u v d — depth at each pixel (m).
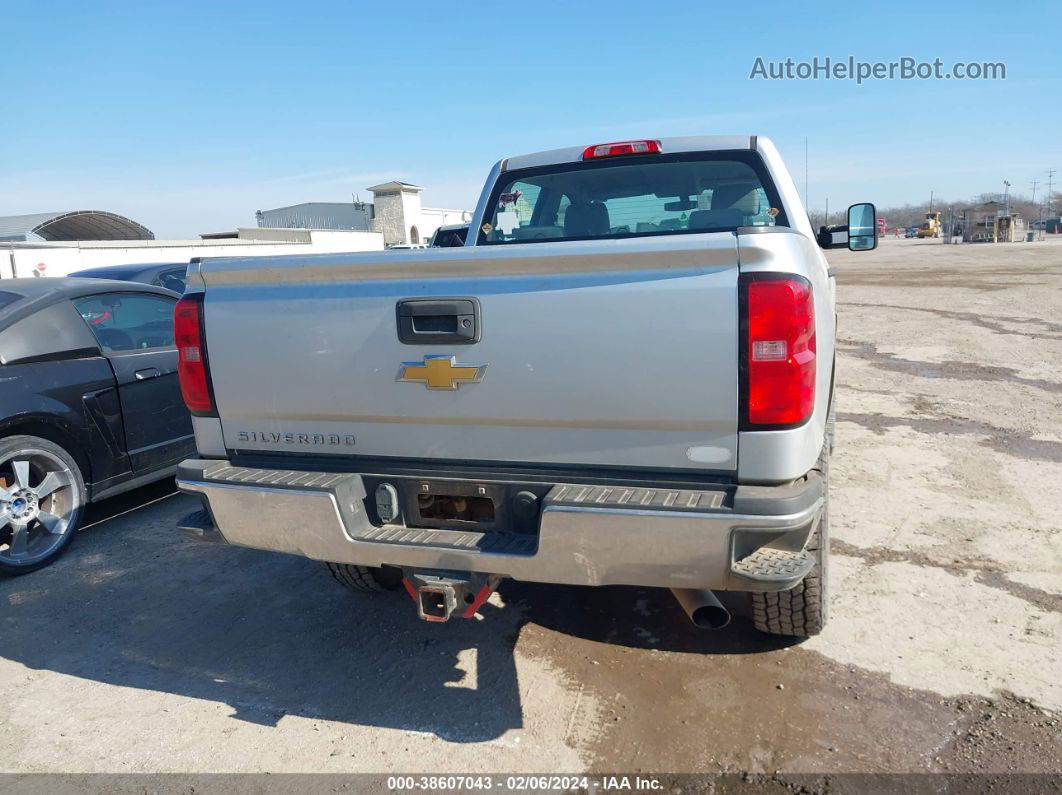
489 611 3.86
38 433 4.60
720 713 2.96
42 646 3.70
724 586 2.47
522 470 2.68
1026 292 18.12
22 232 28.61
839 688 3.07
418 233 48.44
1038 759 2.64
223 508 2.94
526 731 2.92
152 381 5.28
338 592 4.18
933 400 7.75
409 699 3.16
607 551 2.49
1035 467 5.55
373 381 2.74
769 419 2.36
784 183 4.14
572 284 2.47
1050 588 3.78
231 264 2.89
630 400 2.46
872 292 19.77
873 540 4.38
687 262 2.37
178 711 3.15
